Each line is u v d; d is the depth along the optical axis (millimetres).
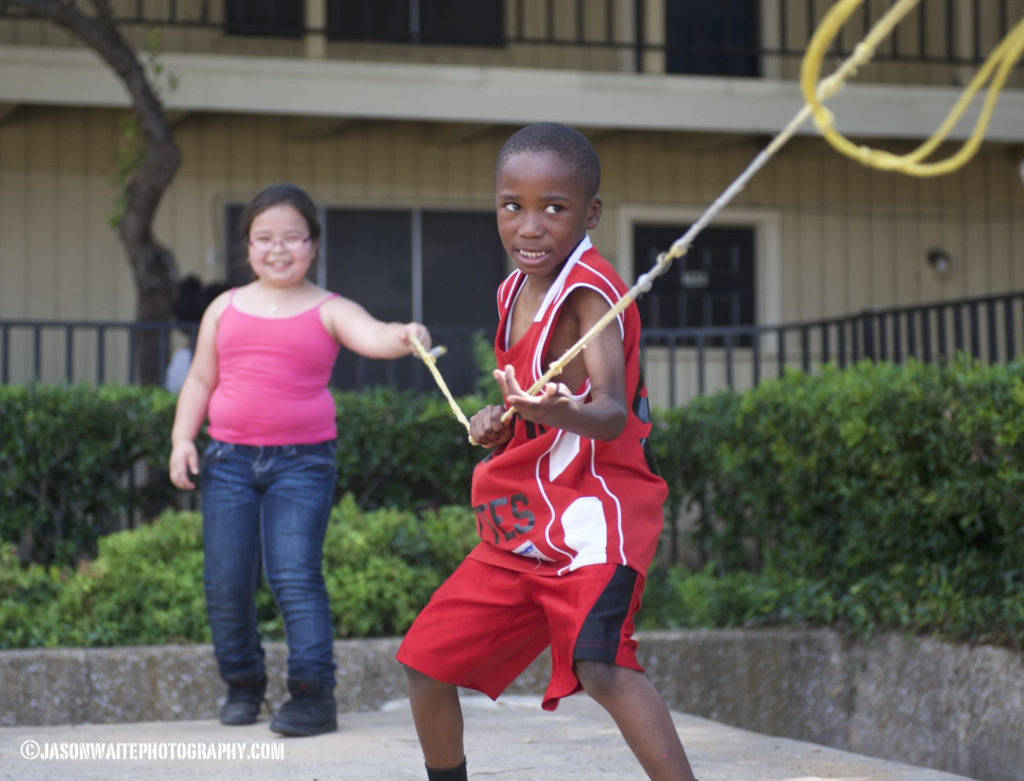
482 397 8328
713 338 12273
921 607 5605
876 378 6094
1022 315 12602
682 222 12320
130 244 9484
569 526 2676
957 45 12477
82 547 7309
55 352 11117
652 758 2539
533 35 12000
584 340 2354
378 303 11812
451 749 2918
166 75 10109
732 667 6055
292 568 4578
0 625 6023
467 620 2789
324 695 4574
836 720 5969
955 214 12781
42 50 9961
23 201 11109
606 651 2555
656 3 11859
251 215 4730
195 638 6145
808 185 12492
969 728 5246
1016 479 5266
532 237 2613
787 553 6559
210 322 4824
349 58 11586
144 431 7367
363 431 7539
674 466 7719
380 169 11797
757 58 12445
